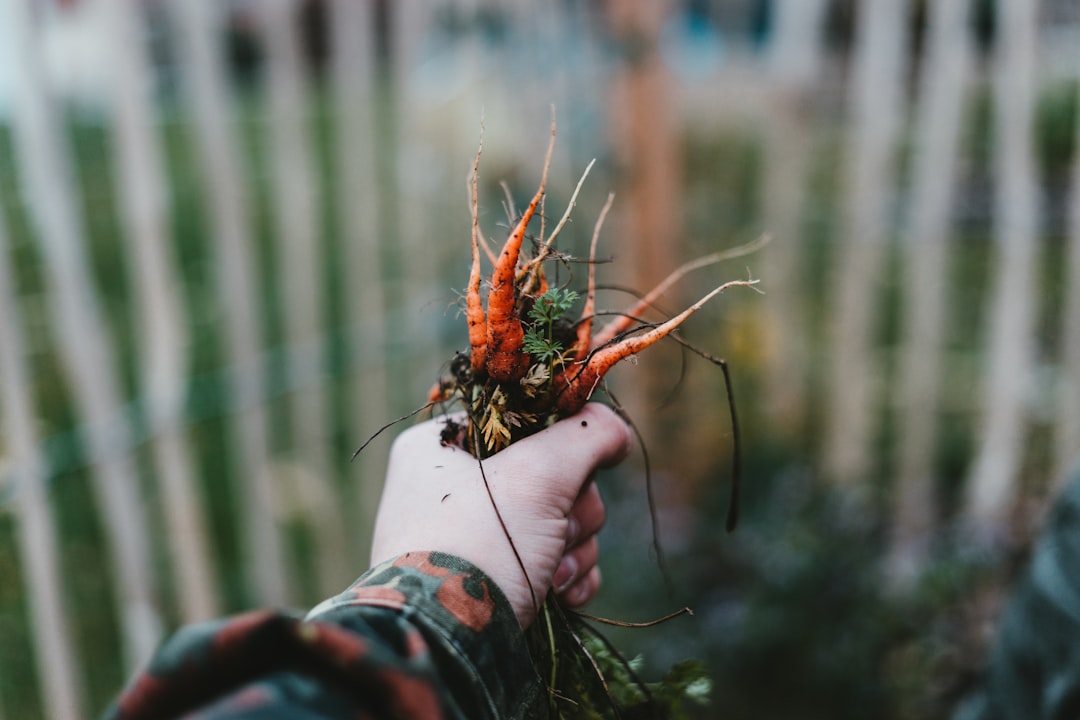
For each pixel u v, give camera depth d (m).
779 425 3.59
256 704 0.52
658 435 3.51
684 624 2.80
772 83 3.44
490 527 0.77
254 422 2.64
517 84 3.47
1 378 1.93
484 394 0.93
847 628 2.64
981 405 3.77
